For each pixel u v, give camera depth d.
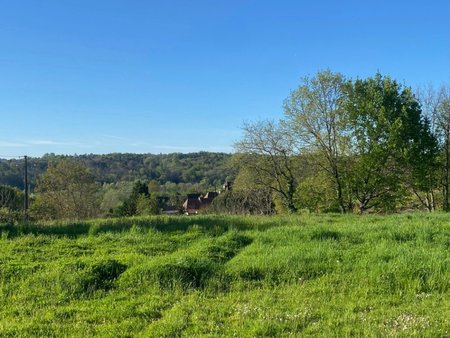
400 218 16.44
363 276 7.89
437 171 30.53
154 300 6.82
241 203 30.94
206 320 5.95
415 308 6.34
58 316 6.18
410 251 9.18
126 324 5.81
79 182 40.28
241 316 6.07
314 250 9.38
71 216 36.94
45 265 8.57
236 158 32.91
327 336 5.24
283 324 5.67
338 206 30.84
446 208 32.03
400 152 27.31
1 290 7.29
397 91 28.50
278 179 33.03
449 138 31.86
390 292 7.22
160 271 7.77
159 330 5.52
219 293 7.22
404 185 29.20
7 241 11.03
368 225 13.42
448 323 5.58
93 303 6.75
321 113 30.00
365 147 28.45
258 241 10.91
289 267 8.30
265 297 6.88
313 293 7.19
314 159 30.80
